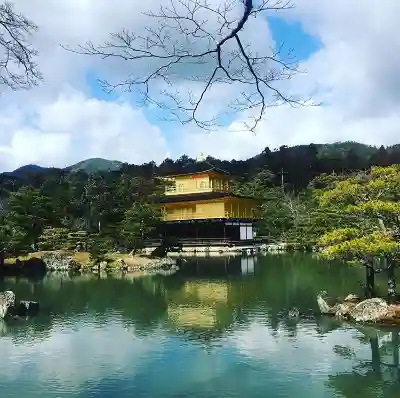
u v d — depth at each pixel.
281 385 12.23
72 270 38.25
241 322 18.78
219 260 44.56
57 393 12.03
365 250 17.17
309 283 28.09
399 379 12.48
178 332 17.58
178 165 101.44
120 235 49.28
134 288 28.36
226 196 56.59
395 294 19.42
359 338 15.98
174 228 61.56
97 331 17.98
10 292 21.44
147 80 6.43
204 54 6.17
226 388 12.12
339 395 11.53
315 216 34.88
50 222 50.44
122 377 13.04
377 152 96.88
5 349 15.73
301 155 93.88
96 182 58.28
